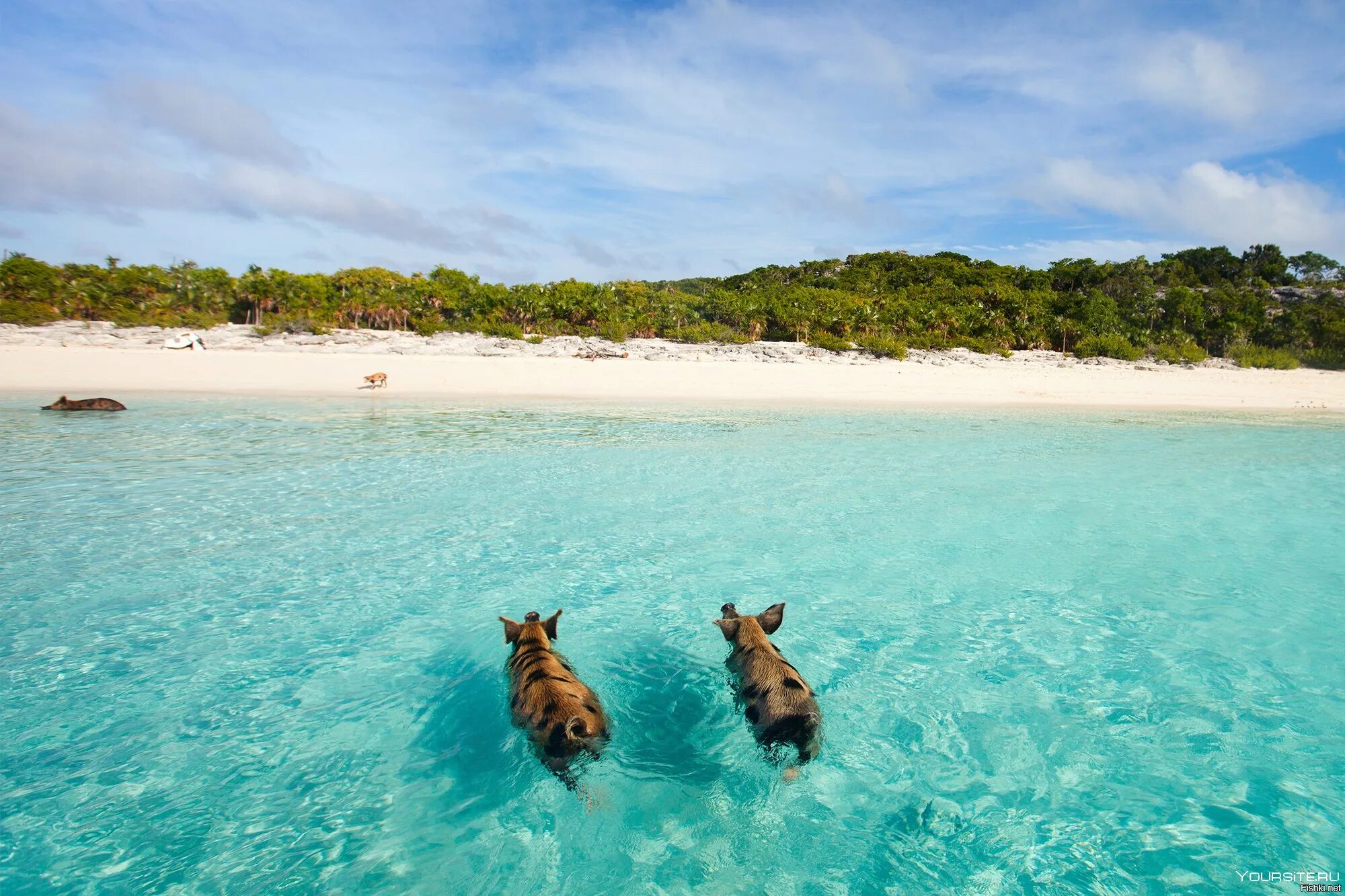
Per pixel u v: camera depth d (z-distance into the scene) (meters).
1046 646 5.95
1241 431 22.45
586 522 9.73
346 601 6.80
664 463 14.31
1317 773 4.16
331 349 45.88
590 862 3.46
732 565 8.00
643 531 9.33
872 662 5.65
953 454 16.23
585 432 19.16
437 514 10.06
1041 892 3.26
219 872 3.34
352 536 8.91
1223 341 67.25
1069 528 9.72
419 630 6.16
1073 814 3.83
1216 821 3.74
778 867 3.44
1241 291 98.56
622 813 3.81
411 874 3.36
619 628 6.23
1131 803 3.91
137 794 3.93
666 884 3.31
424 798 3.93
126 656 5.59
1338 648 5.91
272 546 8.43
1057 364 51.88
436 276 88.62
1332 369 56.78
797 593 7.16
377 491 11.38
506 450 15.71
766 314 63.81
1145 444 18.62
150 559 7.91
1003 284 89.19
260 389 30.33
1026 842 3.61
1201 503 11.37
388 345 47.84
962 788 4.07
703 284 129.75
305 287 69.12
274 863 3.40
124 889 3.21
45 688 5.06
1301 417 28.39
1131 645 5.97
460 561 8.02
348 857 3.46
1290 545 8.95
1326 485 13.00
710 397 31.97
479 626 6.25
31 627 6.09
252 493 11.15
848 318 62.19
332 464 13.64
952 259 119.25
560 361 41.72
